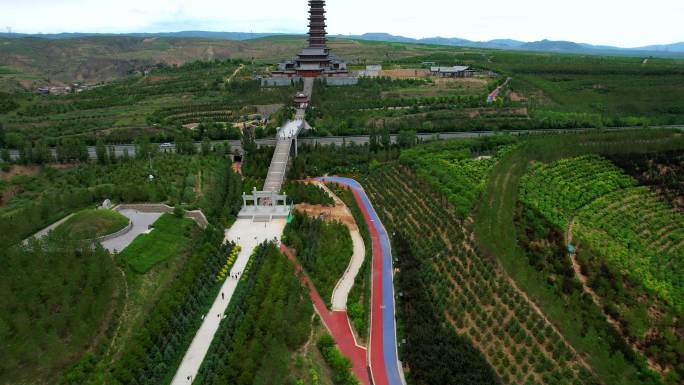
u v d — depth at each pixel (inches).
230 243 5378.9
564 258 4793.3
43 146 6968.5
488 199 5753.0
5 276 3905.0
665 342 3814.0
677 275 4849.9
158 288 4419.3
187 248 5118.1
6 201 5905.5
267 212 6314.0
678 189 6476.4
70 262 4232.3
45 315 3631.9
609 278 4566.9
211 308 4377.5
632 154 7185.0
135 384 3373.5
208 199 6097.4
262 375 3346.5
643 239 5472.4
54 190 6117.1
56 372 3378.4
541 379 3558.1
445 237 5265.8
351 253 5349.4
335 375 3718.0
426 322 4153.5
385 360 3912.4
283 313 4028.1
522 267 4498.0
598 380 3469.5
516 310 4089.6
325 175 7824.8
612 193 6378.0
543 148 7209.6
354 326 4249.5
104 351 3631.9
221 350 3740.2
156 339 3764.8
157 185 6127.0
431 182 6274.6
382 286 4832.7
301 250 5290.4
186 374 3624.5
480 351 3855.8
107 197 5925.2
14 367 3294.8
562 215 5634.8
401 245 5393.7
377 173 7485.2
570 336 3782.0
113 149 7219.5
